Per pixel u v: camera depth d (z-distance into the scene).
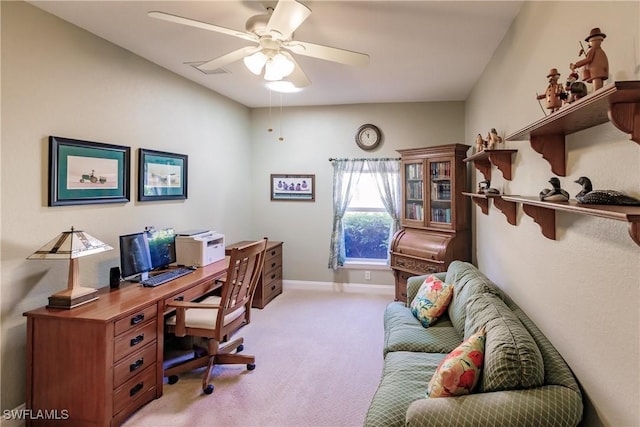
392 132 4.61
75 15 2.30
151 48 2.85
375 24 2.38
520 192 2.18
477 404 1.34
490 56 2.95
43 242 2.25
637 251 1.04
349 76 3.50
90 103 2.56
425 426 1.32
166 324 2.62
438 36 2.56
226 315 2.57
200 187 3.89
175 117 3.47
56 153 2.31
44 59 2.24
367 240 4.84
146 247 2.88
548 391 1.34
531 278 1.98
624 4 1.09
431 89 3.95
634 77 1.04
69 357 2.01
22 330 2.14
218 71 3.42
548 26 1.71
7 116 2.05
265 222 5.05
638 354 1.04
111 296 2.38
